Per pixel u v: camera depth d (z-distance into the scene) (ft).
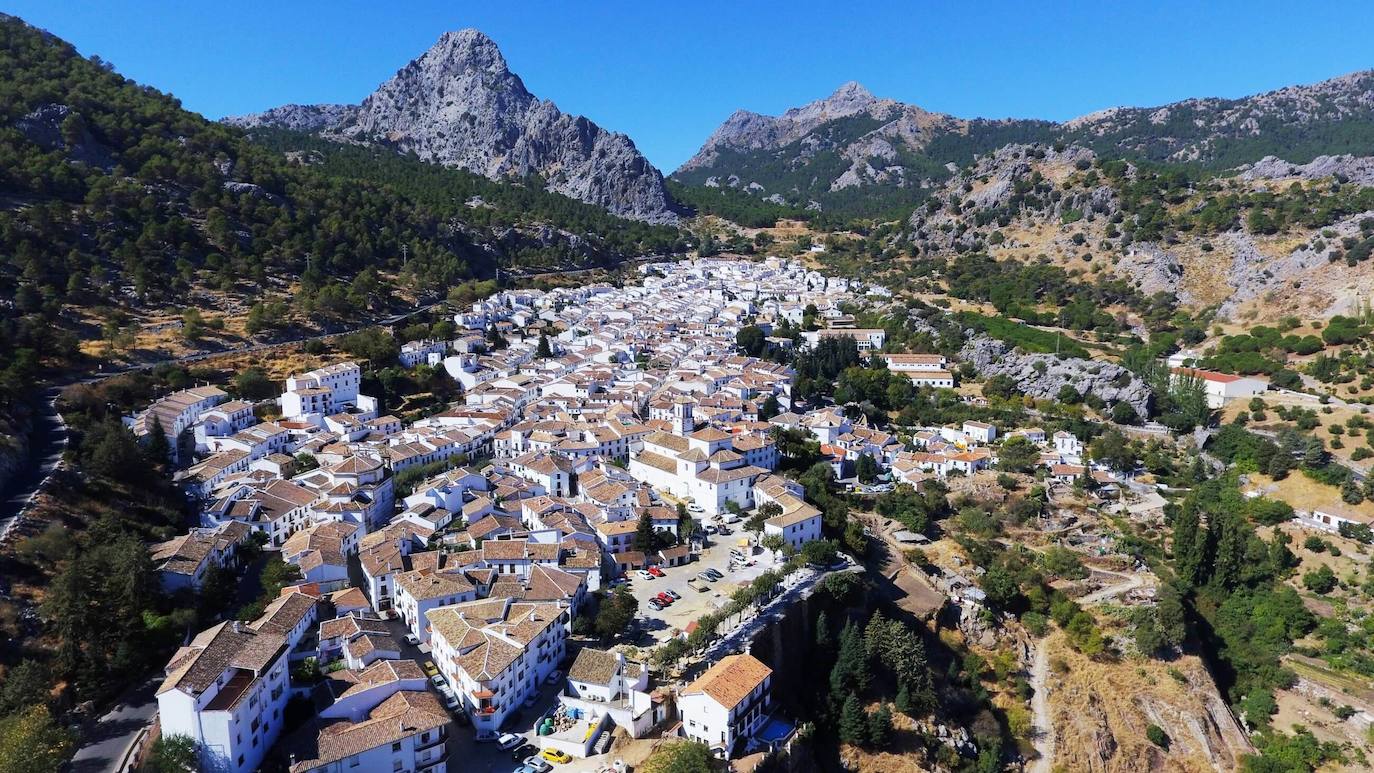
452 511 572.92
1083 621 554.05
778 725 405.59
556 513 550.36
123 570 418.51
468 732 366.43
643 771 336.90
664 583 504.43
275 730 347.97
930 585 562.25
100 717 364.17
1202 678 554.46
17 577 420.77
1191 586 646.33
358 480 598.75
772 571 495.00
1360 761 513.45
